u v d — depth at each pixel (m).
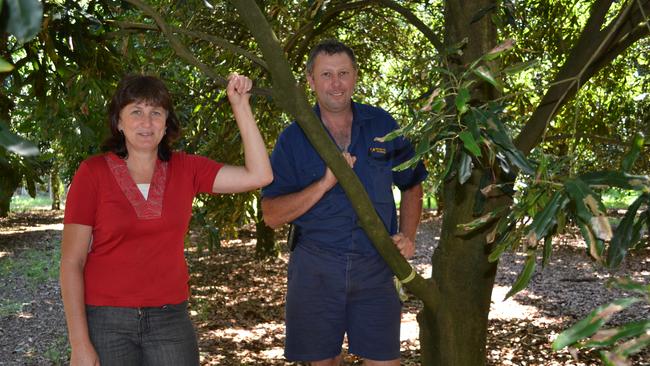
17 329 9.44
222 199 5.16
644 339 0.98
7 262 15.81
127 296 2.14
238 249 16.52
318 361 2.96
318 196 2.59
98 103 3.04
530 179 1.55
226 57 5.12
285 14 4.93
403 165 1.54
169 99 2.22
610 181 1.23
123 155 2.20
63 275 2.09
